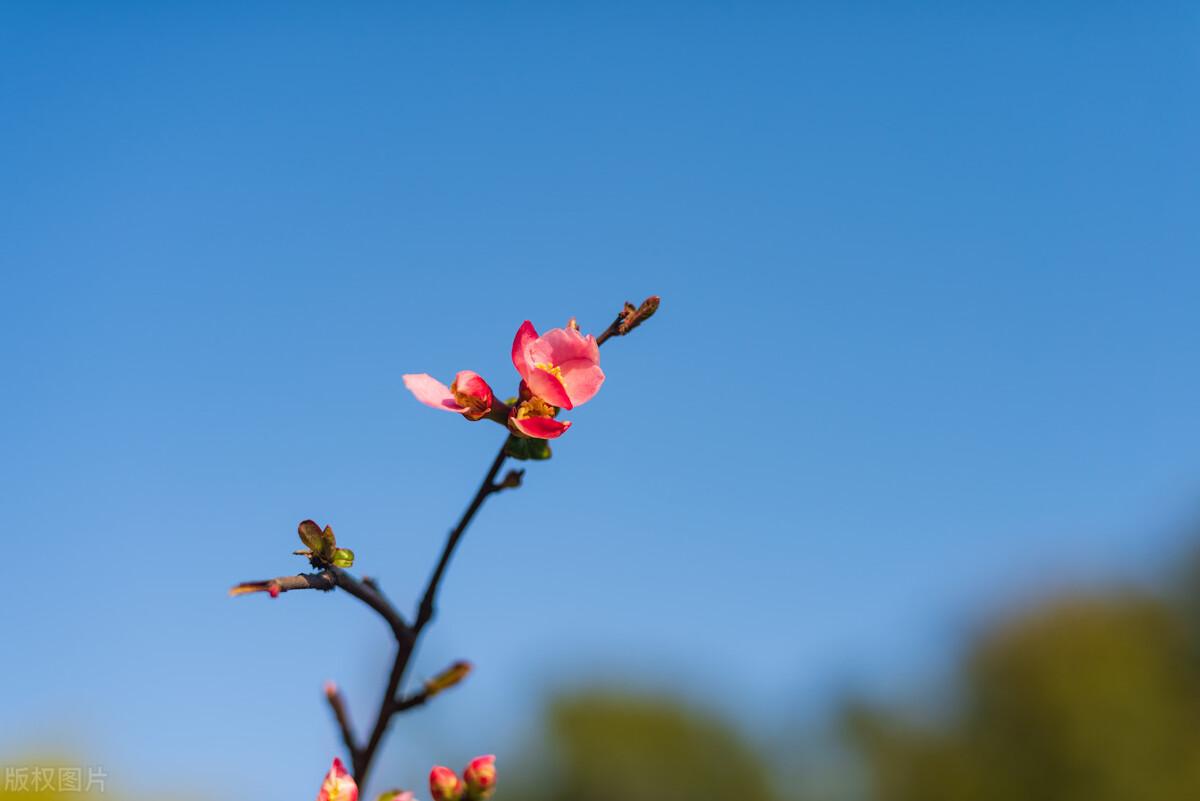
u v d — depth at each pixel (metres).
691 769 20.31
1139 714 18.44
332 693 2.49
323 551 2.28
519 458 2.38
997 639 19.61
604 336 2.56
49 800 5.44
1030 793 18.59
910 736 19.75
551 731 20.59
